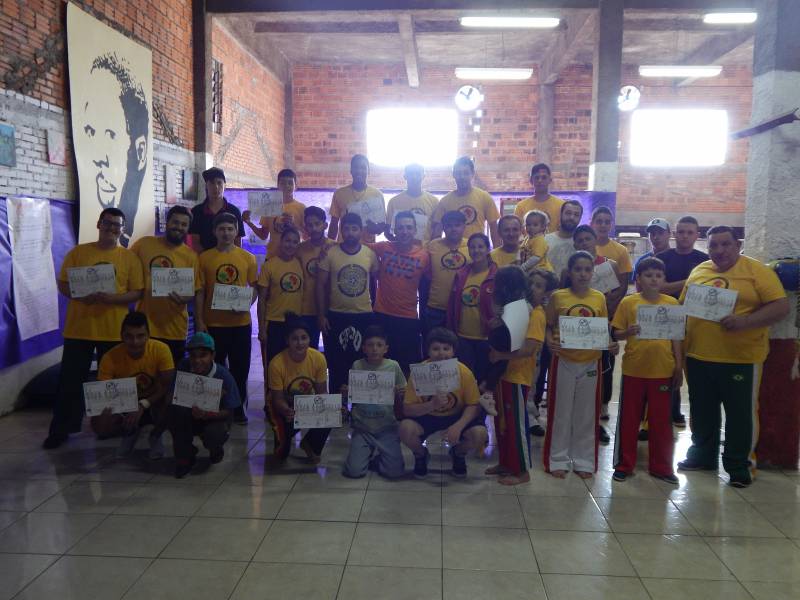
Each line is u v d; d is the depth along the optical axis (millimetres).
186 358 3797
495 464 3945
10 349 4781
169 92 7316
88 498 3359
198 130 8070
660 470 3689
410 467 3881
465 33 10383
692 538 2967
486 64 12438
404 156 12773
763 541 2945
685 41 10969
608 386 4984
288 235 4590
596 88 8258
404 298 4457
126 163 6258
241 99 10305
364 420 3746
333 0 8078
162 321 4340
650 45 11281
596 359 3697
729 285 3584
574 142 12438
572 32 9594
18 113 4754
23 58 4797
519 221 4270
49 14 5090
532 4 8078
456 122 12680
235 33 9680
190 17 7906
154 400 3924
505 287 3535
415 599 2441
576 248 4281
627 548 2863
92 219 5695
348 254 4520
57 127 5230
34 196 4965
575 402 3748
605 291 4375
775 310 3471
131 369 3939
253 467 3838
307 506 3279
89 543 2867
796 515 3229
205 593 2475
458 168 4828
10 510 3209
